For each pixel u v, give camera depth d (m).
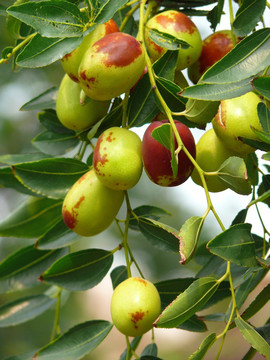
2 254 1.35
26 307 0.84
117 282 0.78
